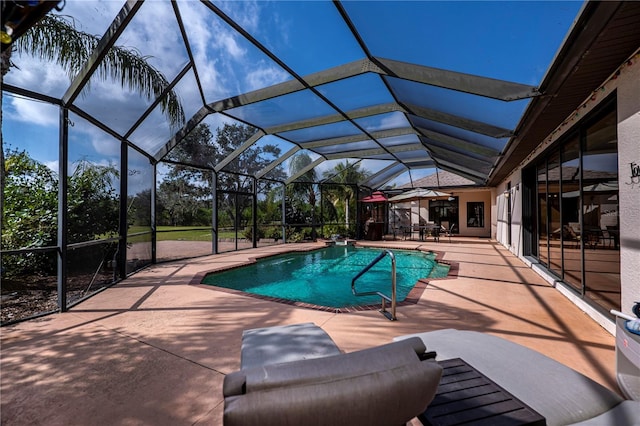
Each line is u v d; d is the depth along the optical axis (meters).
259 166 12.65
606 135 3.78
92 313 4.36
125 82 5.23
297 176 13.39
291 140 9.87
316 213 16.03
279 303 4.80
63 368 2.79
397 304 4.64
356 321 3.94
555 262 6.05
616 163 3.54
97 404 2.28
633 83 2.94
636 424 1.57
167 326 3.84
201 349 3.19
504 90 3.88
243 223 12.47
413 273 8.74
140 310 4.48
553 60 3.04
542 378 1.97
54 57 4.34
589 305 4.14
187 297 5.18
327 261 10.55
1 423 2.08
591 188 4.21
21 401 2.31
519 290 5.43
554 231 6.09
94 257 5.63
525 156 7.36
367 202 16.67
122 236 6.50
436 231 15.61
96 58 4.28
